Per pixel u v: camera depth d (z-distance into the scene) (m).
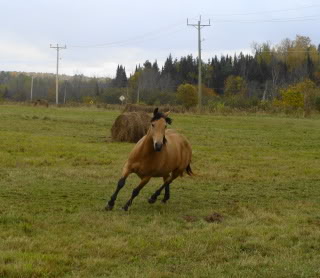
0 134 20.77
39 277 5.49
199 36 48.00
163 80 96.81
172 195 10.92
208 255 6.58
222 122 34.66
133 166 9.00
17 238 6.75
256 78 96.25
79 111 43.66
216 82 99.25
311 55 104.06
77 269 5.83
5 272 5.48
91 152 16.86
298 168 15.44
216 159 16.75
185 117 38.25
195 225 8.23
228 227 7.98
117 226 7.79
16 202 9.24
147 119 21.81
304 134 27.70
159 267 6.00
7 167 13.15
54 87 113.56
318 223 8.68
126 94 81.50
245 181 13.01
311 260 6.52
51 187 10.85
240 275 5.81
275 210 9.66
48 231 7.37
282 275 5.88
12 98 104.12
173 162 9.62
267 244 7.16
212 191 11.55
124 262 6.16
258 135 26.44
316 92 54.34
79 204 9.42
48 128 25.39
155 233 7.52
